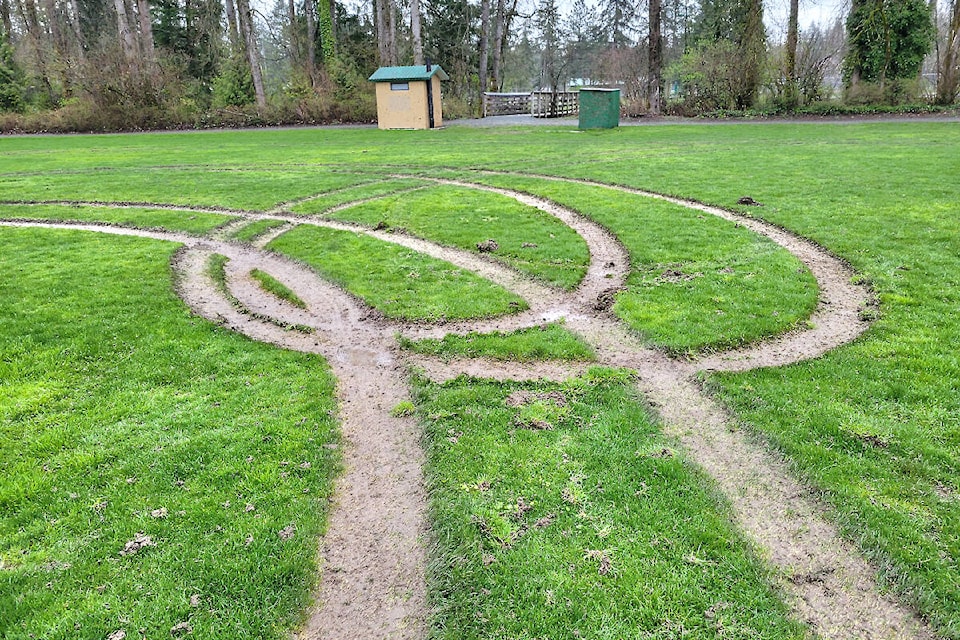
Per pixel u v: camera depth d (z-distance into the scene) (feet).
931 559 10.61
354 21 147.33
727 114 92.38
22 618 9.76
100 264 27.94
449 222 33.78
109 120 99.96
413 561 10.93
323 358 18.86
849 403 15.28
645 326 20.15
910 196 35.24
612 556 10.77
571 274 25.48
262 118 103.81
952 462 12.95
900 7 87.20
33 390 16.98
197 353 19.16
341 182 46.65
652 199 37.83
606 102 79.51
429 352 19.07
